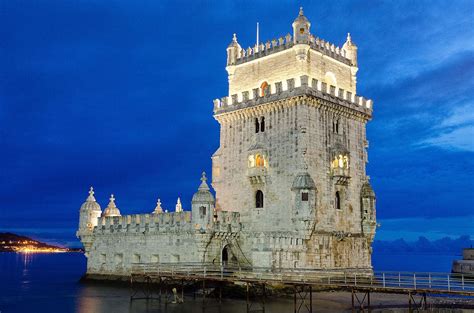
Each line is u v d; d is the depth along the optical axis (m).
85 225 83.88
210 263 65.06
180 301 62.78
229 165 75.75
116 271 78.44
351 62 80.00
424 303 53.28
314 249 66.81
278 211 68.75
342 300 60.53
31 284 99.06
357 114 75.81
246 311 55.25
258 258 62.62
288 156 68.88
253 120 73.75
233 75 79.81
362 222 74.38
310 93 68.31
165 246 71.75
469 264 114.69
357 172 75.19
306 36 71.50
